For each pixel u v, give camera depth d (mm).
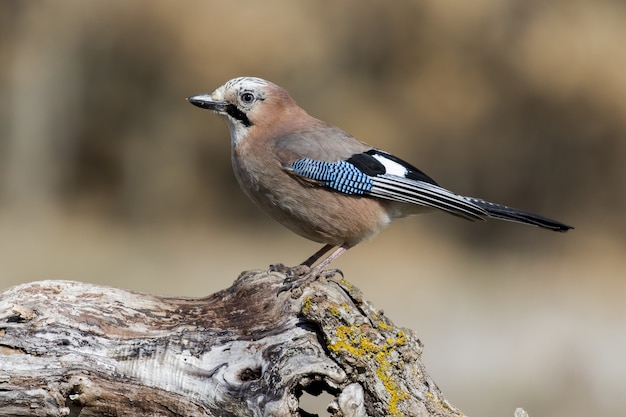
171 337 5141
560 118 20797
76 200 20609
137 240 18625
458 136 21047
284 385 4840
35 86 20594
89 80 20750
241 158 6613
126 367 5051
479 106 20922
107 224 19750
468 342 13594
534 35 20688
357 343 4918
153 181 20828
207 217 20703
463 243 19766
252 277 5520
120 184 20812
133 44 20672
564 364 12523
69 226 19062
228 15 20703
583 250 19766
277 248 19000
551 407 11539
